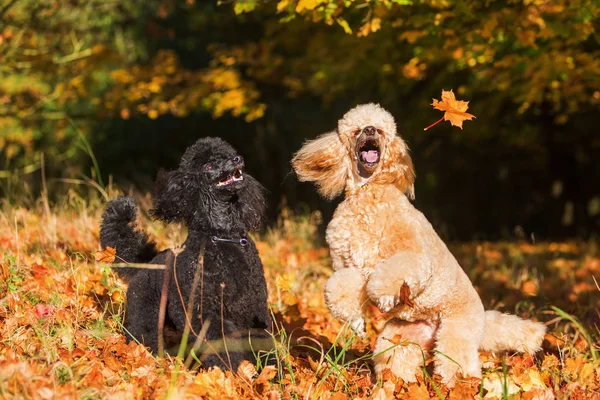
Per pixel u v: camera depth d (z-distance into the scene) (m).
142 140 23.14
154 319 5.62
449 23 10.02
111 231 5.93
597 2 8.95
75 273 6.88
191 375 5.08
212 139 5.68
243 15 16.47
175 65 15.34
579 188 24.06
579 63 11.30
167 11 16.42
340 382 5.28
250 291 5.41
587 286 9.95
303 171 5.74
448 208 25.97
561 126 21.45
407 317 5.33
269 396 4.89
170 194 5.52
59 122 15.43
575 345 6.70
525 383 5.36
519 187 26.19
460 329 5.23
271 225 13.80
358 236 5.16
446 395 4.98
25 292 6.23
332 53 13.85
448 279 5.19
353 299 5.01
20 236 8.32
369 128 5.22
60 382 4.56
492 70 11.86
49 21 13.54
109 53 14.02
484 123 17.88
